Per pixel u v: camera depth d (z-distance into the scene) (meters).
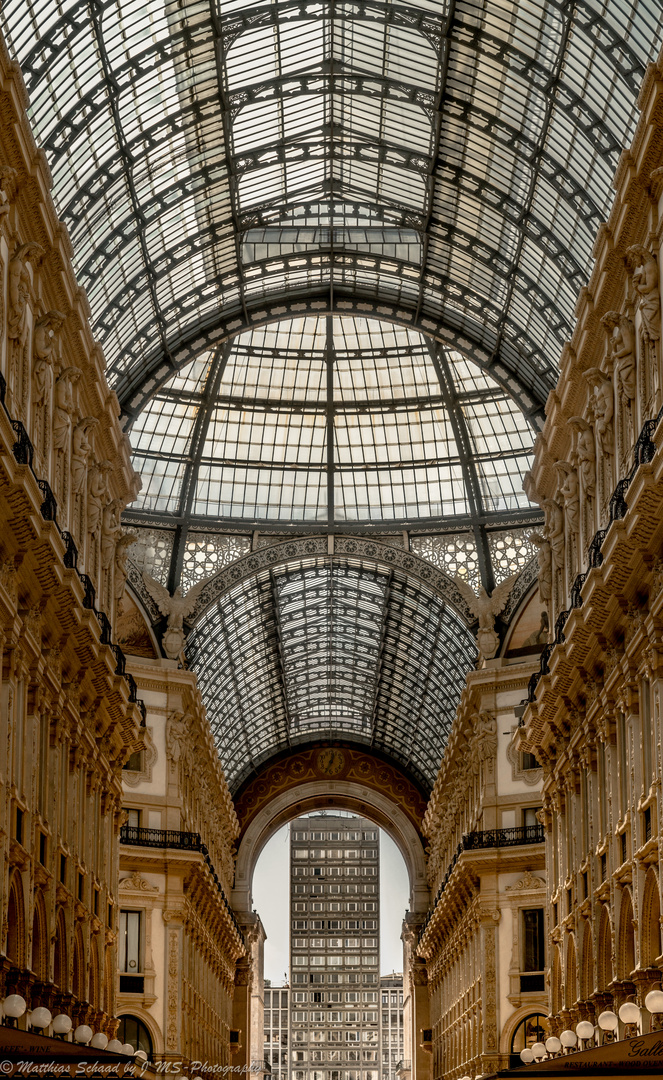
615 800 32.78
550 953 42.84
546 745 43.34
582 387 38.38
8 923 29.03
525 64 40.03
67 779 36.22
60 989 33.41
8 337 29.41
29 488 27.11
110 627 41.44
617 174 30.12
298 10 42.28
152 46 40.12
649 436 28.30
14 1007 24.02
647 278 29.08
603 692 33.59
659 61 26.55
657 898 28.03
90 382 38.44
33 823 30.44
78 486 37.31
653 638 27.95
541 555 44.16
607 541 29.36
